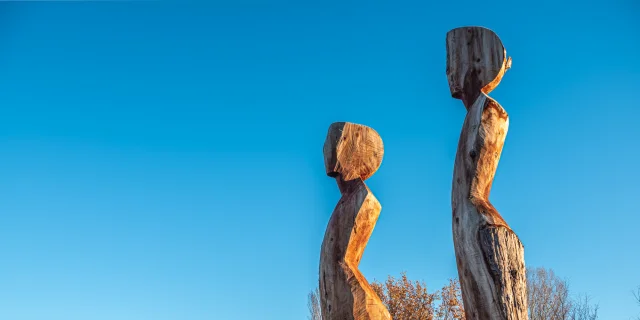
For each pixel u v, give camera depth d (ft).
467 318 19.08
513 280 18.52
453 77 21.62
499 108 20.61
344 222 22.63
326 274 22.35
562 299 81.46
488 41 21.40
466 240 19.15
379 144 24.32
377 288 77.30
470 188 19.79
